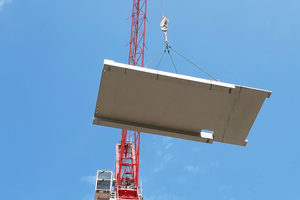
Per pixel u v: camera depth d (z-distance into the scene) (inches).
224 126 502.6
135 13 3053.6
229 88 462.6
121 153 3154.5
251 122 495.8
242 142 521.3
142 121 504.1
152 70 455.2
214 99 475.2
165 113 491.5
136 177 3031.5
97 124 500.1
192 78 459.8
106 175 3043.8
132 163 3152.1
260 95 470.9
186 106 482.9
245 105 481.1
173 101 478.3
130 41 2984.7
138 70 449.1
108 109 490.6
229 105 481.1
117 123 498.0
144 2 3068.4
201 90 466.0
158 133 510.0
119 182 3034.0
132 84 461.4
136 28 3014.3
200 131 515.2
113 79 457.4
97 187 2930.6
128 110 490.0
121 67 446.0
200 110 486.6
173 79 454.9
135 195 2918.3
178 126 507.2
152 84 461.1
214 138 518.3
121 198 2866.6
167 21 1314.0
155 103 481.1
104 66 446.0
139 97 474.6
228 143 525.0
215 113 489.4
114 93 471.5
